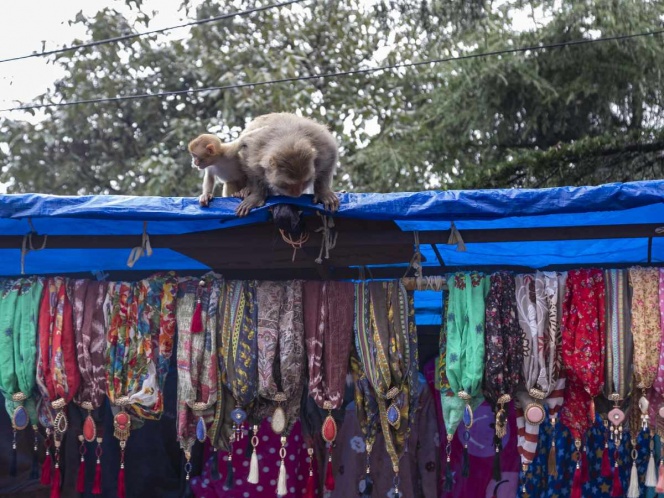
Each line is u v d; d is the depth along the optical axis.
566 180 10.16
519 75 11.39
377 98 12.40
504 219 4.46
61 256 4.94
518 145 11.89
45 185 12.45
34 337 4.50
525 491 4.84
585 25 11.12
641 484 4.98
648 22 11.05
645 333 4.26
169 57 12.69
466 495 5.06
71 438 5.14
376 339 4.41
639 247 4.92
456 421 4.38
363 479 5.10
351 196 4.24
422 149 12.05
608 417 4.27
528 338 4.34
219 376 4.46
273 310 4.48
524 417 4.41
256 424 4.53
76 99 12.38
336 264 4.74
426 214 4.15
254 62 12.18
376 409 4.47
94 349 4.52
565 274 4.43
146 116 12.51
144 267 5.21
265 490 5.03
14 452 4.54
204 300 4.50
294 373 4.43
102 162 12.58
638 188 4.03
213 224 4.46
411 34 12.59
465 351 4.34
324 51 12.67
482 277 4.44
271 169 4.63
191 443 4.47
